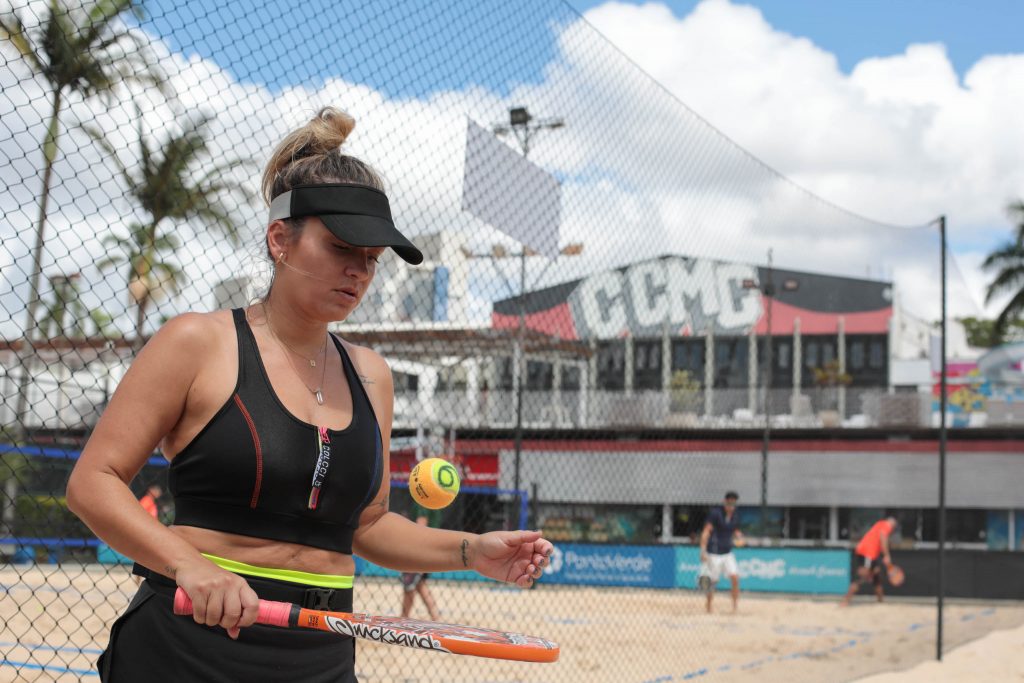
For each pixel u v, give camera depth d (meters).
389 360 6.80
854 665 9.16
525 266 5.33
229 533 1.85
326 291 1.94
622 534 15.39
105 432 1.81
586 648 9.39
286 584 1.87
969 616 15.28
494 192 4.99
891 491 24.92
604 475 10.99
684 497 13.69
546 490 10.77
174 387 1.85
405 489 13.16
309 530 1.90
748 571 18.45
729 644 10.41
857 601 17.83
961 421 26.11
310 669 1.88
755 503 24.91
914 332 31.45
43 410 6.77
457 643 1.75
